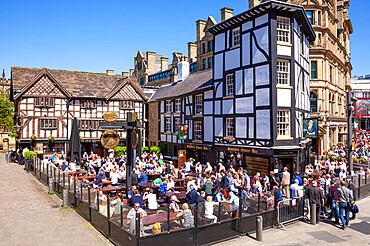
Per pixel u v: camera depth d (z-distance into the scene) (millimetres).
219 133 21812
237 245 8852
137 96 32750
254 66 18688
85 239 9000
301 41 20938
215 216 9055
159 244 7887
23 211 11867
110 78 33875
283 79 18281
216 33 22062
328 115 32062
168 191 13156
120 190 14352
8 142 39312
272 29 17672
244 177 14266
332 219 11484
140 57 54656
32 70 29406
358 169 18953
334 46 35812
